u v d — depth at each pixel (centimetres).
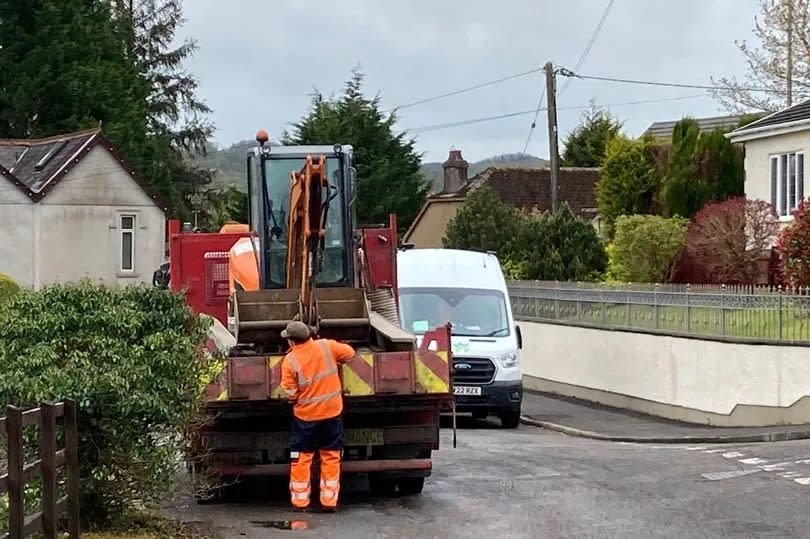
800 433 1867
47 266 4934
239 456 1217
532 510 1198
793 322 1964
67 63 5772
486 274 2295
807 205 2292
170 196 6056
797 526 1113
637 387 2389
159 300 1054
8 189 4856
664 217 3650
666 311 2294
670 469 1470
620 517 1158
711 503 1229
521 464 1534
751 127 3438
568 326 2741
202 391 1077
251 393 1188
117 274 5147
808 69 4416
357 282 1500
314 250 1268
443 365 1220
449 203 5431
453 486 1355
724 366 2069
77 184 5034
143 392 970
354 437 1248
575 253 3475
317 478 1278
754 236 2908
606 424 2162
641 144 4088
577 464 1530
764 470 1445
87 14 6075
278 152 1450
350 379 1211
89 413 957
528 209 5291
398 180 5866
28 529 838
